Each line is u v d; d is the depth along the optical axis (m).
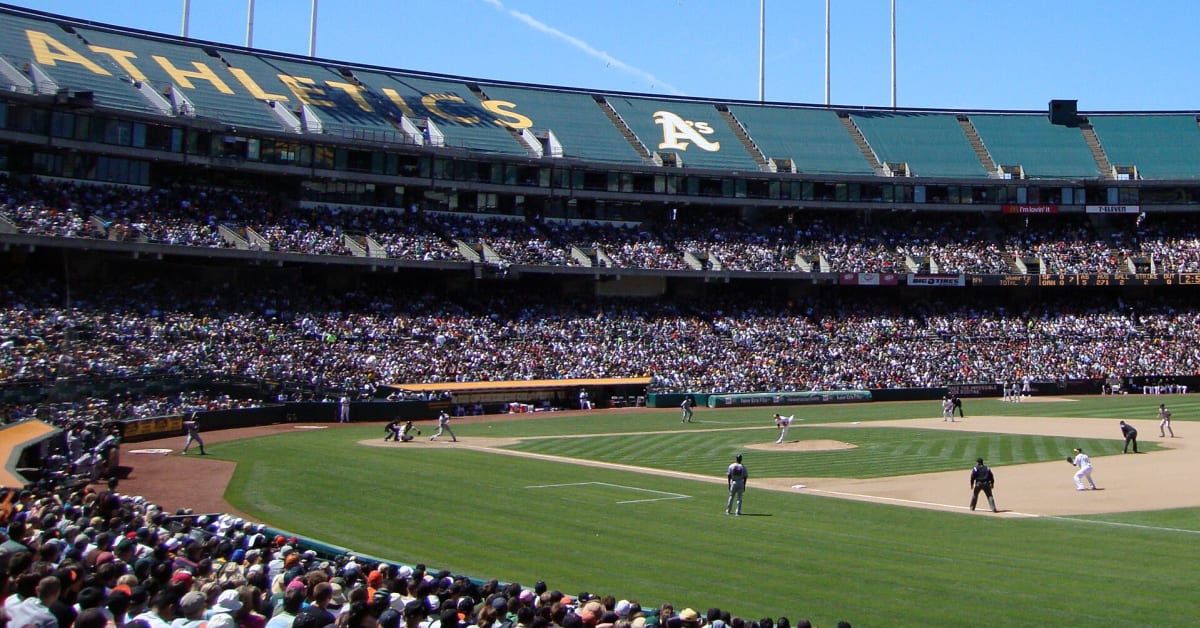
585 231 107.06
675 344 97.00
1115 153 120.81
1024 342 103.44
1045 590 22.38
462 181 100.75
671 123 118.75
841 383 95.06
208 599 13.44
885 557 26.25
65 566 13.43
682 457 51.06
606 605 15.52
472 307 96.81
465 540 28.50
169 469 44.41
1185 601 21.25
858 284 105.81
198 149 86.31
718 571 24.59
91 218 76.06
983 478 33.91
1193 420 68.00
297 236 88.44
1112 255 111.69
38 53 85.81
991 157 120.00
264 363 74.69
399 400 76.56
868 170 115.50
